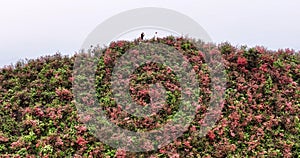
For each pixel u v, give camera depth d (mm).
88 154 13109
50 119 14844
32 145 13633
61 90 16438
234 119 14641
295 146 13820
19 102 15977
